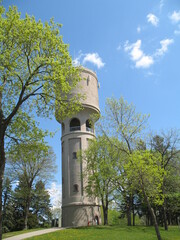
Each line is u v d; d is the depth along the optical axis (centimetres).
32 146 1964
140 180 2281
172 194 3725
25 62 1895
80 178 3766
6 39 1717
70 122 4388
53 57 1834
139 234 2712
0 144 1638
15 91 2020
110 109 2664
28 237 2400
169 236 2745
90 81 4347
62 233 2553
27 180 4128
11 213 4719
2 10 1734
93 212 3709
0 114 1694
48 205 5594
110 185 3425
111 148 3281
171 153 3369
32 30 1711
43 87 1870
